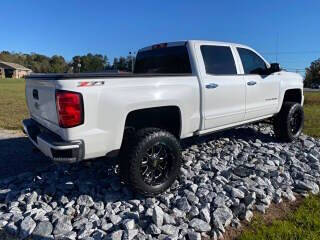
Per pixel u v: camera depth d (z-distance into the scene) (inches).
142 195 151.1
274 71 227.0
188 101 171.2
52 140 136.6
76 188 163.2
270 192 158.1
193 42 186.4
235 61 209.6
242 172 179.6
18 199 152.4
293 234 125.5
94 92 134.5
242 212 139.3
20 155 234.7
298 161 204.7
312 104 652.1
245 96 212.1
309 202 153.1
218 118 193.0
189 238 122.0
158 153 152.7
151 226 124.3
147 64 216.2
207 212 135.1
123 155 145.6
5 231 129.5
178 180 169.6
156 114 168.2
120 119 143.0
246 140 255.0
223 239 124.5
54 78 133.1
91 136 135.7
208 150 222.7
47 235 124.6
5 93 970.1
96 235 122.2
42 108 153.3
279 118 249.1
